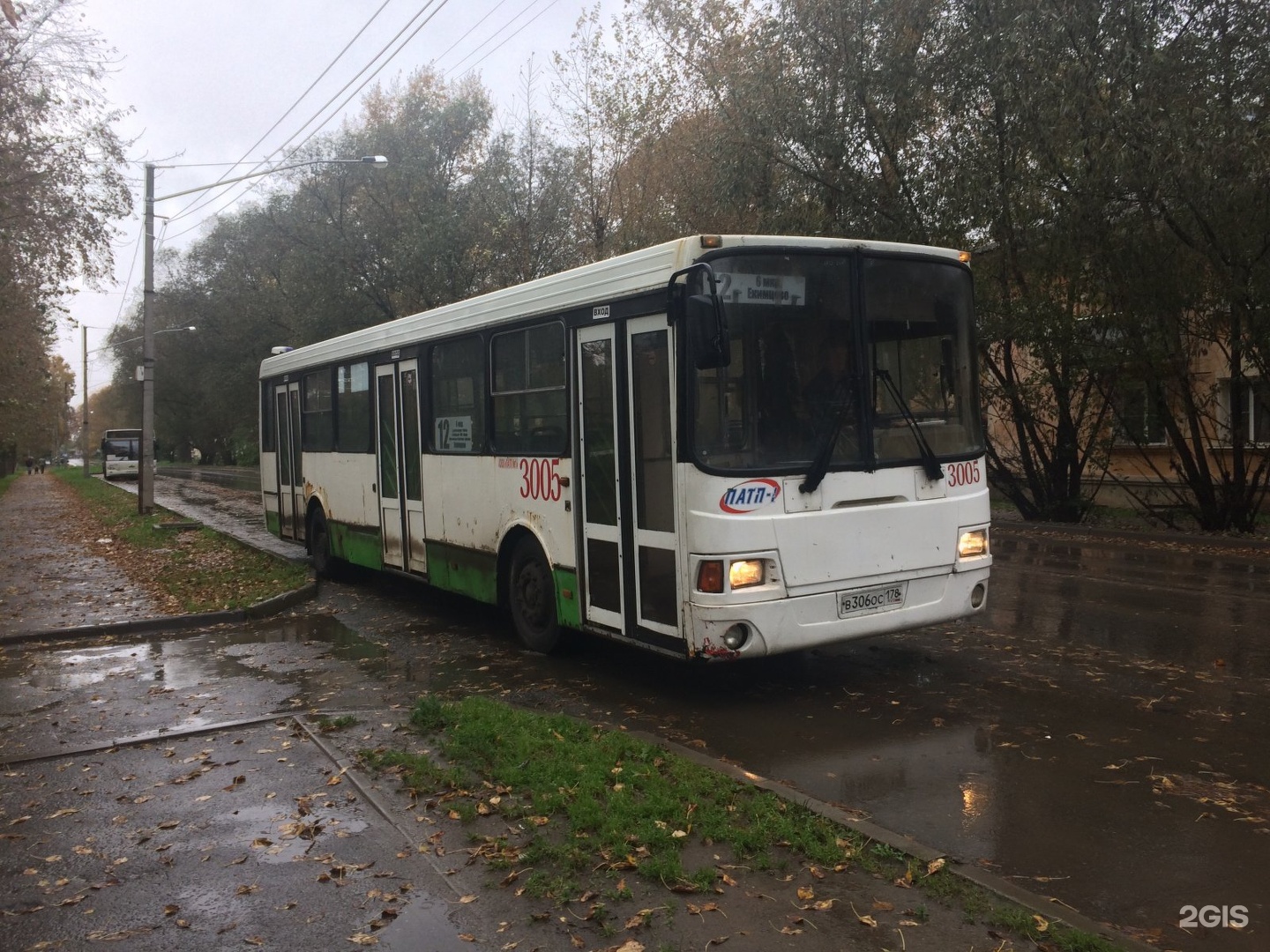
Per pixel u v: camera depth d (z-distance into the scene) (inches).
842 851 163.0
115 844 178.5
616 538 277.6
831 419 257.3
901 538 266.2
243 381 2023.9
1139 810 186.7
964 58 596.7
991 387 761.0
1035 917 140.8
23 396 1190.9
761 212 706.8
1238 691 265.6
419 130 1198.9
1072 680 280.2
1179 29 544.7
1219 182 533.6
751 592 243.8
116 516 979.9
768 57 669.3
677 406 246.5
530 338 318.3
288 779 208.7
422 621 404.2
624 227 936.3
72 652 354.3
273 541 717.9
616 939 139.8
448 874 162.1
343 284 1273.4
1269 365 625.9
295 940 143.5
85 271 724.7
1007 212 626.2
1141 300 620.4
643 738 229.9
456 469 369.1
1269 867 162.2
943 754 221.3
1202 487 691.4
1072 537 690.2
